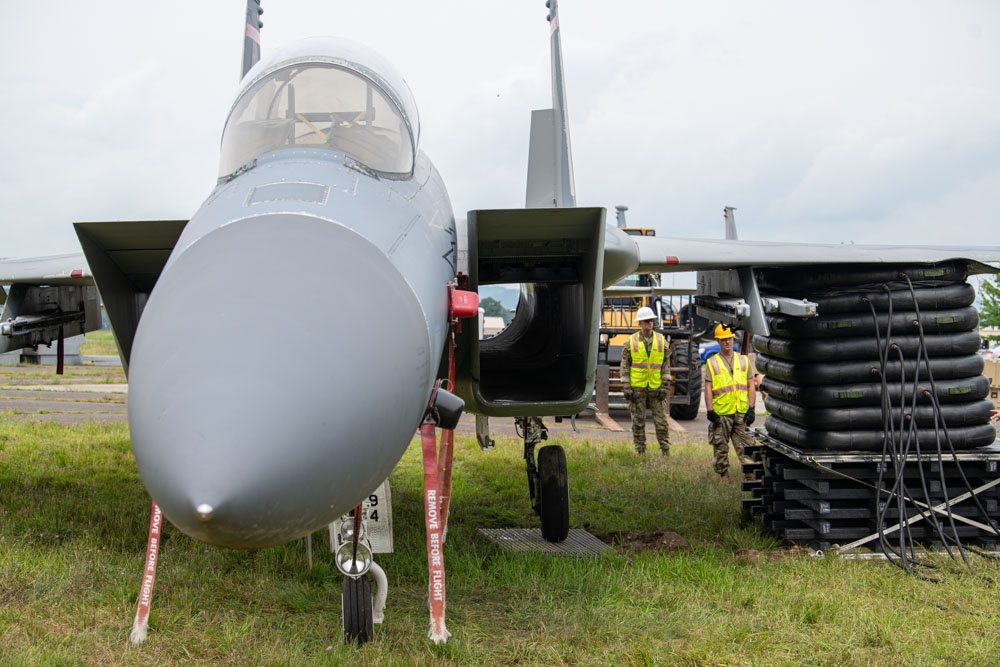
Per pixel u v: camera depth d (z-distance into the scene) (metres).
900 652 4.10
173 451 2.76
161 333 3.07
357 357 3.06
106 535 6.13
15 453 10.25
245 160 4.45
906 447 6.09
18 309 7.05
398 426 3.23
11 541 5.74
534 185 8.28
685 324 17.14
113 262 5.07
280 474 2.78
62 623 4.23
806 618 4.58
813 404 6.41
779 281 7.12
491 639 4.25
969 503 6.50
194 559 5.51
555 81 8.66
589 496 8.40
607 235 6.21
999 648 4.15
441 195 5.14
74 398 18.09
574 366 5.95
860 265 6.73
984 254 6.52
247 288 3.12
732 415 9.34
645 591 5.05
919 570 5.70
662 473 9.60
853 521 6.76
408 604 4.79
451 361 4.45
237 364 2.90
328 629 4.31
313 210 3.59
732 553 6.13
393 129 4.73
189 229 3.79
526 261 5.97
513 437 13.03
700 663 3.95
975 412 6.40
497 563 5.57
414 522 7.09
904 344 6.42
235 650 3.96
